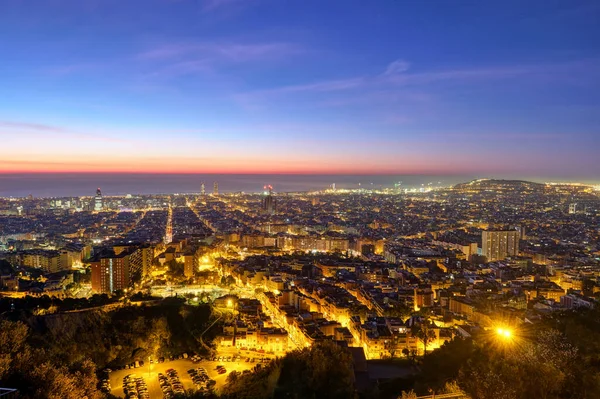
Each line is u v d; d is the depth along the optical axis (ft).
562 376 537.24
